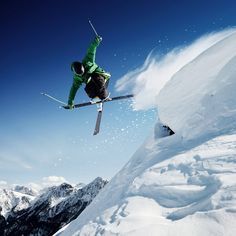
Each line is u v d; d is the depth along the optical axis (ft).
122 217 14.48
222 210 11.26
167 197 14.58
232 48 28.09
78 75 19.19
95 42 18.80
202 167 15.35
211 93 24.12
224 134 18.74
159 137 27.71
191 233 10.98
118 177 25.12
